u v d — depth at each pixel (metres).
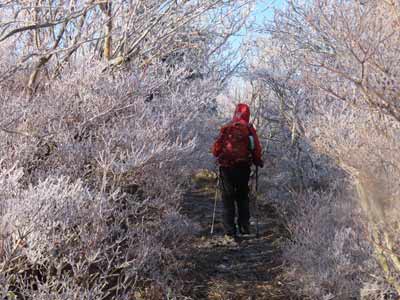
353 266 5.00
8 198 3.78
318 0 4.46
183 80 7.41
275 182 8.51
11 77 5.45
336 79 4.59
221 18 7.79
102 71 6.30
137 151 4.89
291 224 6.45
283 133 9.27
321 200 6.09
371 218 3.76
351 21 3.84
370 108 3.77
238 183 6.79
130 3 6.55
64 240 4.04
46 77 6.18
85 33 6.15
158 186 5.47
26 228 3.54
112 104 5.52
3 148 4.64
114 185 4.98
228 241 6.68
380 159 3.67
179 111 6.46
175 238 5.59
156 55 7.21
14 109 4.88
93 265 4.48
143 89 6.02
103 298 4.15
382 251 3.97
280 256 6.05
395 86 3.50
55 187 3.84
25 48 6.15
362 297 4.65
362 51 3.54
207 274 5.63
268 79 8.99
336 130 4.44
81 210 4.02
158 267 5.10
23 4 4.47
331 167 7.37
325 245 5.34
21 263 3.62
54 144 5.26
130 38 6.99
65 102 5.36
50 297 3.51
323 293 4.96
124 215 4.78
